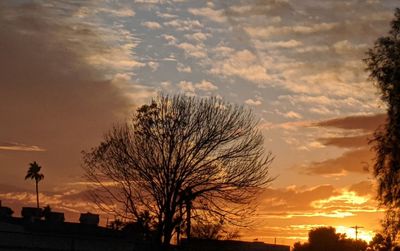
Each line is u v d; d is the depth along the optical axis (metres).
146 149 54.34
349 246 114.88
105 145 55.59
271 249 78.56
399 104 32.84
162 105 55.16
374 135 33.56
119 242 60.75
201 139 54.16
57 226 65.69
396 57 33.22
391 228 33.59
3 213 73.88
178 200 53.59
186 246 54.91
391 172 33.03
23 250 56.38
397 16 33.81
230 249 70.06
